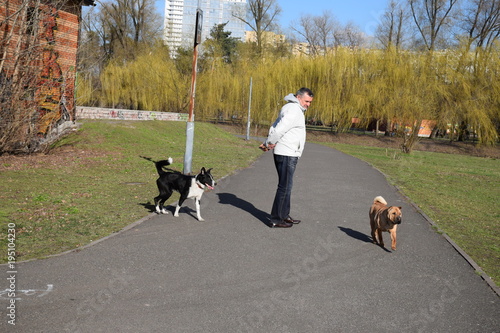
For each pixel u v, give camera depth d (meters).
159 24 58.19
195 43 12.78
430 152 36.81
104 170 13.73
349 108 41.88
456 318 4.34
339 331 3.93
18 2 14.52
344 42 63.69
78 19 18.91
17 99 14.16
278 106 44.25
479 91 37.53
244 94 45.06
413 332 4.00
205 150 23.25
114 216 7.84
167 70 46.72
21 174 11.86
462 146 39.84
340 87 42.19
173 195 10.30
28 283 4.62
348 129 44.91
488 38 51.12
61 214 7.74
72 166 14.02
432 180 17.20
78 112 23.81
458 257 6.46
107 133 21.52
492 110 37.59
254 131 45.75
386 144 40.59
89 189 10.34
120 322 3.86
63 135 19.08
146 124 27.41
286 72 44.00
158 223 7.56
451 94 38.00
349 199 10.95
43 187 10.22
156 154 19.00
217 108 47.06
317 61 43.12
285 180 7.54
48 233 6.55
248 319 4.06
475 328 4.14
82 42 19.20
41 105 15.62
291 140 7.48
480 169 24.36
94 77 44.00
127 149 19.56
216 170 15.12
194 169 15.22
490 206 11.77
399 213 6.36
